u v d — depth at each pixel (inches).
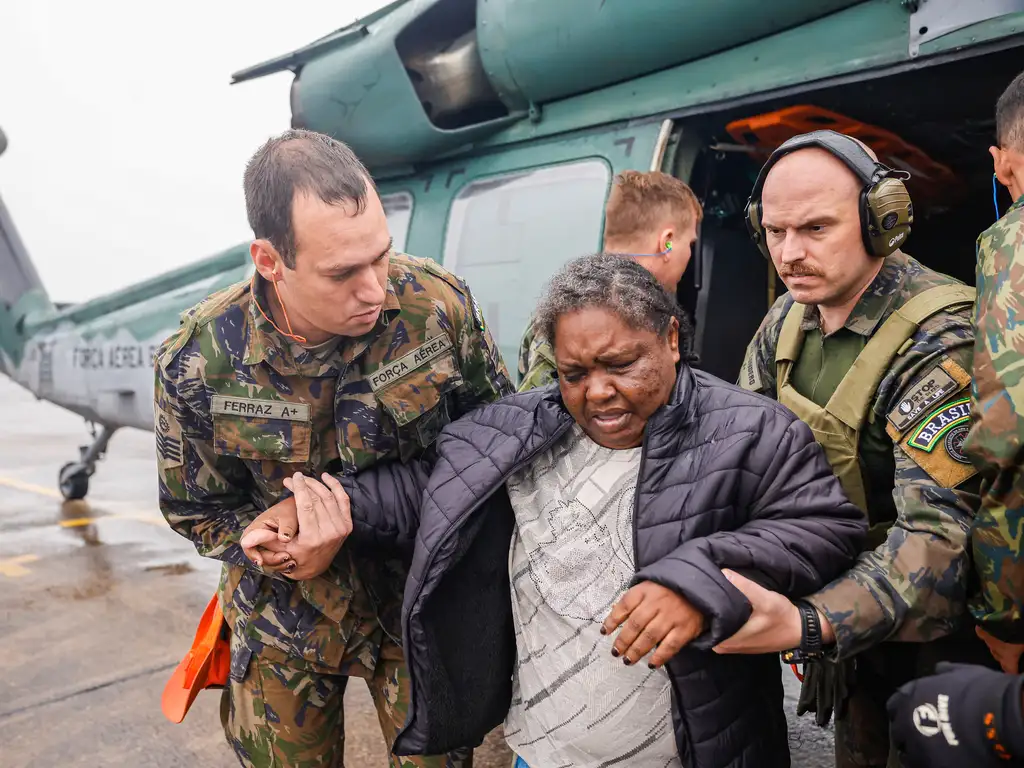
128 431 411.8
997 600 44.4
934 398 47.6
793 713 105.4
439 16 124.7
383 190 142.6
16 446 365.1
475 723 52.8
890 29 82.7
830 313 55.5
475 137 125.4
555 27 108.3
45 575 169.9
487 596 51.9
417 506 57.0
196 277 178.2
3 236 227.9
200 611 148.8
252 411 55.7
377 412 56.6
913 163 112.5
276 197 46.4
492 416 52.2
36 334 223.8
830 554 42.6
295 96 142.7
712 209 118.5
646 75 105.7
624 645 40.3
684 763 45.9
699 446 44.9
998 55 85.4
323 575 58.5
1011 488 42.1
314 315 49.8
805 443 44.6
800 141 51.2
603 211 105.4
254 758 62.5
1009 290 43.6
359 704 115.0
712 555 40.9
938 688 34.4
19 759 100.9
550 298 43.9
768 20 91.4
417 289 57.6
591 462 48.1
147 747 103.2
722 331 122.8
